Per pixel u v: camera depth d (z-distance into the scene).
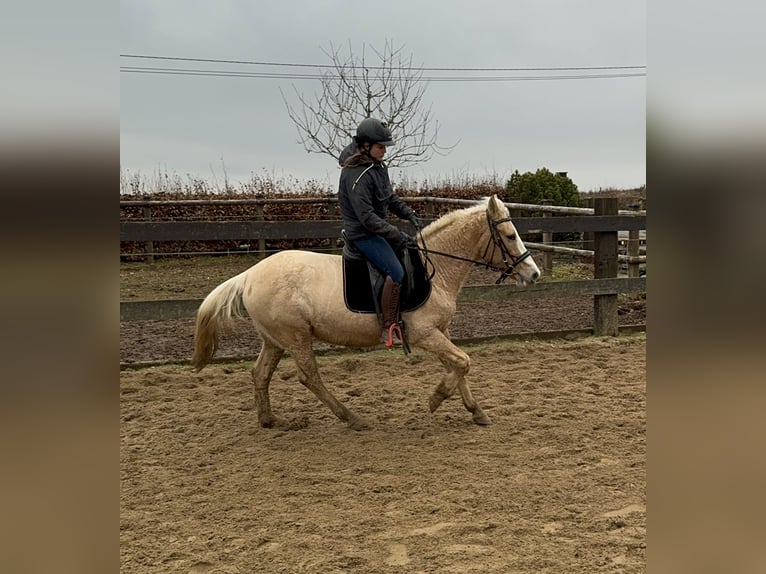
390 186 4.69
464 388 4.91
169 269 11.98
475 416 4.93
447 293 4.75
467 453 4.38
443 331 4.86
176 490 3.90
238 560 3.05
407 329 4.65
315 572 2.93
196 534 3.33
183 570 2.99
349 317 4.61
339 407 4.93
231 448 4.61
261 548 3.17
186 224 6.66
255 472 4.16
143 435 4.87
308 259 4.77
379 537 3.24
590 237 11.77
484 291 7.15
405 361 6.73
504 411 5.22
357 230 4.55
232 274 11.47
